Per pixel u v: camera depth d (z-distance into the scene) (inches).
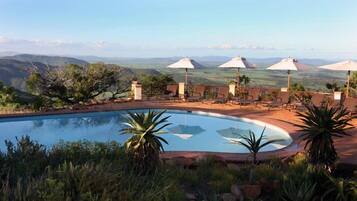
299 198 233.9
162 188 217.8
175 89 860.6
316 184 249.8
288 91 768.9
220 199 252.2
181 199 233.0
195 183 283.0
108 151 296.2
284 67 834.2
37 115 635.5
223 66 904.3
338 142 466.0
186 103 811.4
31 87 741.3
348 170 338.0
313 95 719.1
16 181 189.6
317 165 308.8
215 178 292.4
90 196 167.6
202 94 839.7
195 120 683.4
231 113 699.4
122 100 844.6
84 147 305.1
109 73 842.8
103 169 205.8
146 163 268.7
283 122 611.2
